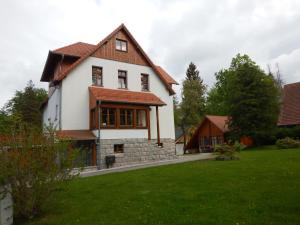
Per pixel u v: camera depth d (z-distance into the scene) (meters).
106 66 24.59
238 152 22.02
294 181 9.54
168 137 27.89
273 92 33.44
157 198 8.88
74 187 11.71
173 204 8.05
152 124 26.78
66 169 8.51
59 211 8.47
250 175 11.22
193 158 23.00
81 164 9.70
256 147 33.06
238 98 34.19
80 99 22.80
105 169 20.28
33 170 7.72
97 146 21.55
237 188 9.20
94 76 24.05
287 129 33.41
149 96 26.12
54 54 23.61
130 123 23.91
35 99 49.16
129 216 7.42
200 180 11.05
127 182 11.98
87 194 10.37
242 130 34.31
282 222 6.05
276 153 20.27
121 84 25.67
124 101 22.58
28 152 7.73
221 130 39.41
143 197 9.16
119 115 22.91
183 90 49.56
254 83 33.22
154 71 27.88
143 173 14.20
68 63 23.89
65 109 22.02
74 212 8.24
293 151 20.94
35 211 8.10
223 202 7.80
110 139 22.17
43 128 8.83
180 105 49.22
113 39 25.47
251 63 35.34
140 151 23.77
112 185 11.59
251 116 33.41
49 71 27.20
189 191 9.38
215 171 12.91
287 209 6.81
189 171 13.58
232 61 48.53
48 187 8.04
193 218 6.74
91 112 22.86
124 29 26.11
